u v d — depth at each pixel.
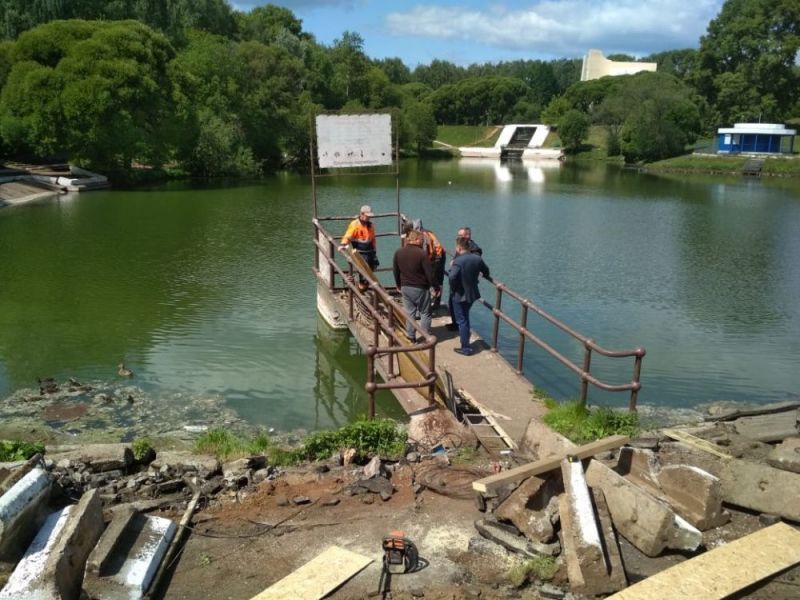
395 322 11.52
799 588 4.85
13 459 7.27
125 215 32.91
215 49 61.00
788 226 32.28
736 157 75.62
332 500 6.24
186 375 12.16
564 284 19.92
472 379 9.68
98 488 6.68
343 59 98.50
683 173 71.50
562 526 5.23
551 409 8.70
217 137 54.53
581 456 5.95
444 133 132.25
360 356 13.34
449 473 6.68
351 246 12.54
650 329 15.55
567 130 101.75
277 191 44.84
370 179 56.84
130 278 19.69
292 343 14.04
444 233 28.47
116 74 45.59
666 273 21.52
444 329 11.75
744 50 93.62
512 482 5.80
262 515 6.04
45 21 63.19
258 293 18.03
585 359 8.65
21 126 44.56
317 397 11.34
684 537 5.21
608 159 94.69
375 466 6.84
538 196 44.16
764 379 12.38
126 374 12.08
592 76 157.62
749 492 5.91
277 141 64.94
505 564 5.16
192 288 18.55
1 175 41.66
